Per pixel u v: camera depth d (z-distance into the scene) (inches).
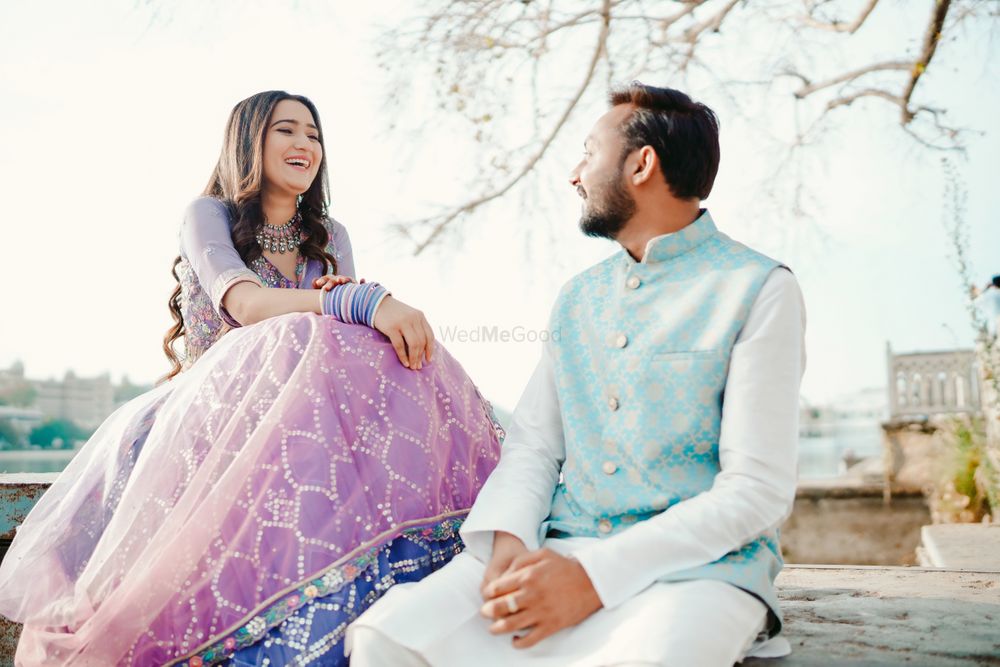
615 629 52.8
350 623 61.7
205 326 89.9
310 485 63.7
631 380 62.1
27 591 69.0
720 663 50.6
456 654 54.9
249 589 62.3
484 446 76.4
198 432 68.4
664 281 65.1
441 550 68.5
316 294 75.9
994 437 309.9
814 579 104.2
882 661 63.2
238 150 94.2
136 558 65.9
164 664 62.6
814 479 497.4
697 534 54.9
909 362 549.0
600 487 61.3
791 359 59.7
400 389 69.6
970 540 167.6
